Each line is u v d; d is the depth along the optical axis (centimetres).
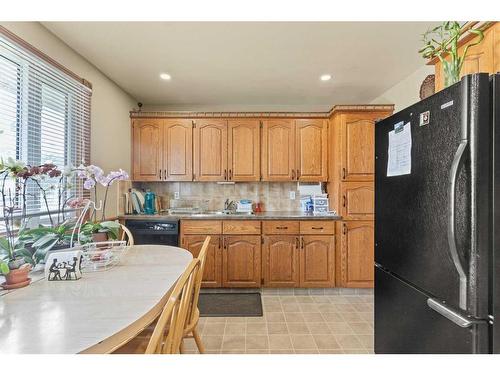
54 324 89
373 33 209
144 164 344
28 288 120
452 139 103
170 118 344
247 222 311
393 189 148
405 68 272
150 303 105
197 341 160
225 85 315
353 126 309
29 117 186
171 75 287
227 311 262
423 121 121
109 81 295
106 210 289
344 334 221
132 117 343
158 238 312
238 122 343
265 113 341
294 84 313
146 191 365
